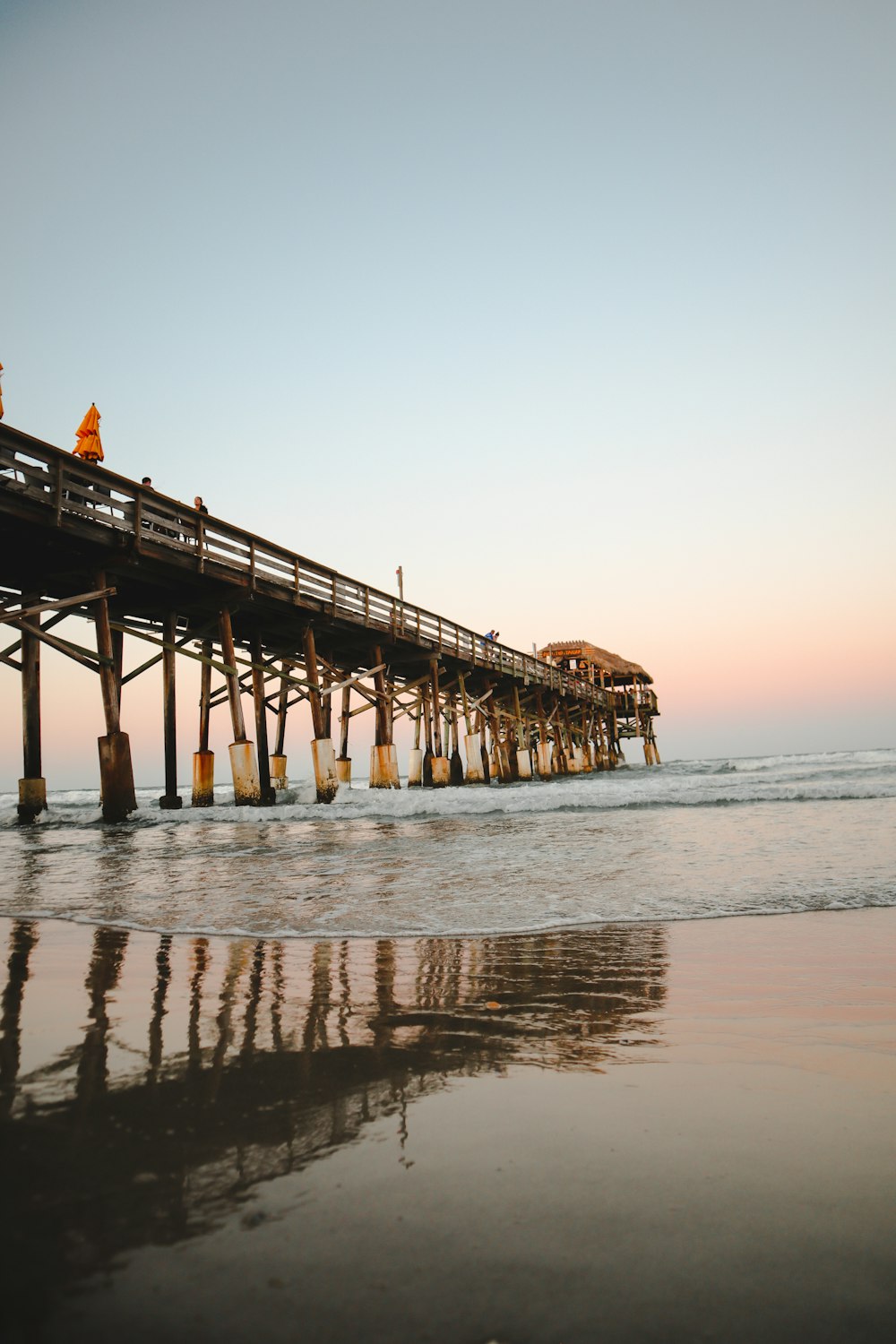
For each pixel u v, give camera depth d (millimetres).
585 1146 1729
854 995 2990
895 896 5098
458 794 14711
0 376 10672
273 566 15469
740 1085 2107
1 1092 2033
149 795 32812
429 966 3561
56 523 10492
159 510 12773
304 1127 1818
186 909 5234
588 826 10625
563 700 37188
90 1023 2664
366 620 18812
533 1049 2412
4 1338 1064
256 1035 2545
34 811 13180
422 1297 1186
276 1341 1073
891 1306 1169
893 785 14367
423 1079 2148
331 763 16922
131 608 15055
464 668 25516
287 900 5520
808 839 8328
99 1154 1662
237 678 14648
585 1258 1296
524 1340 1087
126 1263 1264
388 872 6832
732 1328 1117
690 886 5680
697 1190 1530
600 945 3961
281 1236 1350
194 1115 1882
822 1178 1581
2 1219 1396
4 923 4859
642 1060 2316
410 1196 1496
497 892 5676
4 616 11039
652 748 53281
